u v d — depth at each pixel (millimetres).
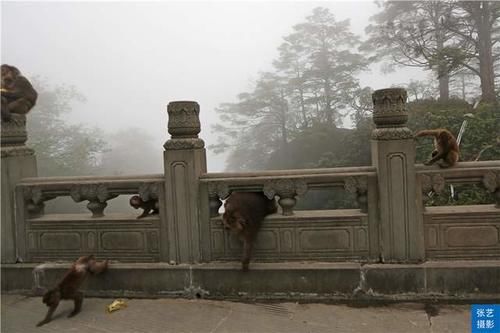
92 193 4676
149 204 4652
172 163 4414
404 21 19922
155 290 4520
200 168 4488
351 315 3896
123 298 4547
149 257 4598
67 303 4504
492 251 4031
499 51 18938
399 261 4121
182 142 4383
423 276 4051
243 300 4340
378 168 4098
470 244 4059
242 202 4152
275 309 4109
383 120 4086
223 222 4203
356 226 4230
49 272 4742
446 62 15617
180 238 4473
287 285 4293
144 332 3771
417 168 4113
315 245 4312
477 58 17469
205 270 4410
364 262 4227
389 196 4082
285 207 4359
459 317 3740
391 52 20344
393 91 4043
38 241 4871
